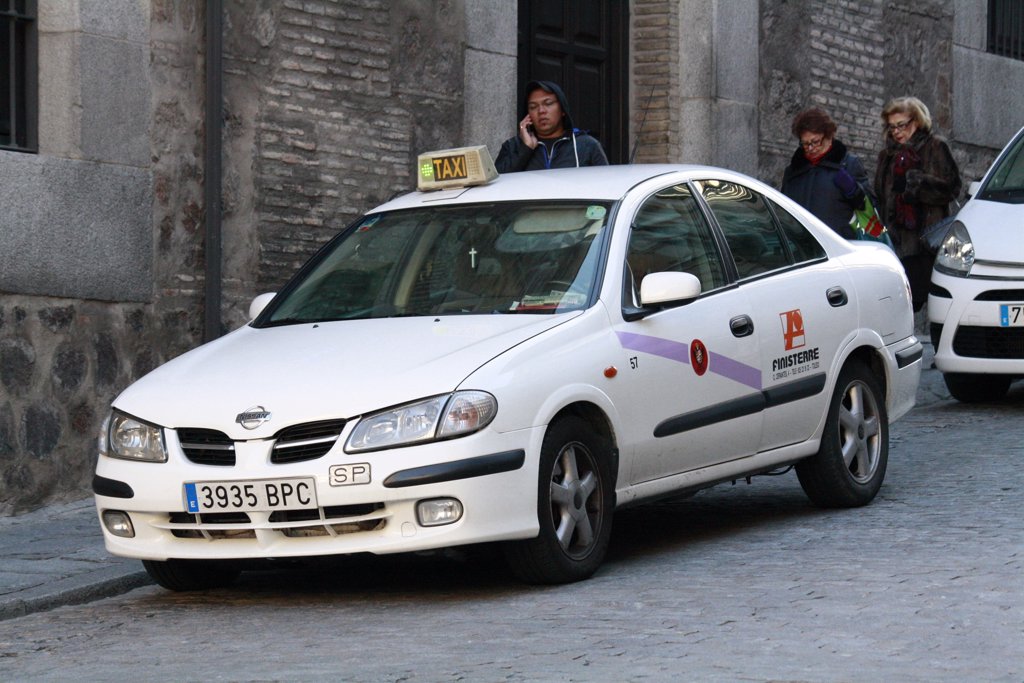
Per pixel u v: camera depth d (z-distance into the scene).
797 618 7.05
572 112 17.34
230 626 7.72
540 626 7.19
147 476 8.02
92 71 12.04
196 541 8.03
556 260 8.77
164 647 7.30
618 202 9.07
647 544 9.40
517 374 7.91
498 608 7.69
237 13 13.26
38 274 11.59
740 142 18.33
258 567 8.60
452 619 7.50
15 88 11.88
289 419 7.79
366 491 7.61
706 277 9.27
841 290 10.18
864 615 7.05
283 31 13.62
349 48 14.17
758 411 9.33
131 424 8.20
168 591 8.85
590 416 8.41
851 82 19.98
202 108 12.91
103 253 12.08
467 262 8.95
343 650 6.90
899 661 6.20
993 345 14.25
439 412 7.67
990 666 6.09
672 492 8.90
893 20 20.64
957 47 21.83
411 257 9.16
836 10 19.70
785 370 9.56
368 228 9.59
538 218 9.09
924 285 15.97
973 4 22.12
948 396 15.64
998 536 8.81
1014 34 23.25
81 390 11.91
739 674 6.05
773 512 10.27
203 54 12.93
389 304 8.89
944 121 21.64
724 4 18.00
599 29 17.69
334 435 7.74
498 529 7.74
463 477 7.62
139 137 12.41
